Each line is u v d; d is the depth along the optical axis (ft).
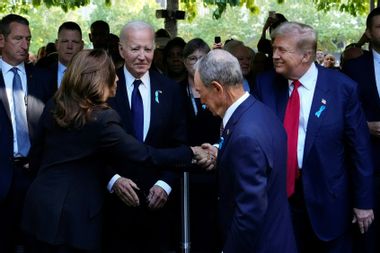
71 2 32.81
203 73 9.14
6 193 13.17
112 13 84.79
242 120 8.95
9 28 13.57
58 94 10.07
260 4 90.17
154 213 12.48
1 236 13.61
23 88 13.85
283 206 9.22
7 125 13.37
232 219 8.97
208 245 13.92
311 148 11.15
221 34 84.23
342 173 11.48
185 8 36.06
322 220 11.33
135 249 12.41
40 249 9.99
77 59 10.05
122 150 10.25
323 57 34.30
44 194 9.93
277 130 9.18
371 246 13.89
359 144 11.34
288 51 10.89
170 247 13.74
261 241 8.98
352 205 11.75
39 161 10.70
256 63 18.81
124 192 11.45
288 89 11.51
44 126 10.40
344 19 89.76
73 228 9.81
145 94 12.15
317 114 11.12
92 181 10.14
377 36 13.51
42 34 84.12
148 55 11.75
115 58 18.86
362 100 13.80
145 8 79.97
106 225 12.25
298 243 11.64
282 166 9.16
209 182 13.33
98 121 10.01
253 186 8.57
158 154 10.77
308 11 90.12
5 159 13.29
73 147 10.01
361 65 13.85
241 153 8.66
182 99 12.71
